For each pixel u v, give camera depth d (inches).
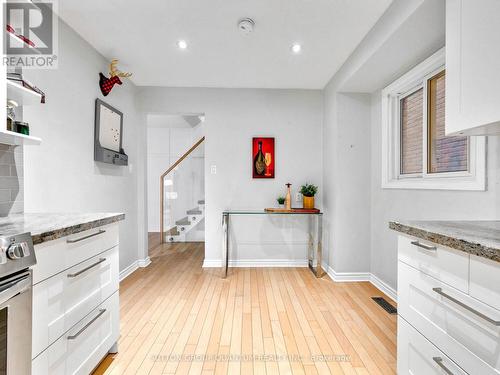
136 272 139.3
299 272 140.6
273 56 111.6
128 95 135.7
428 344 48.3
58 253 48.4
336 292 113.6
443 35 78.6
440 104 88.3
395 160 113.9
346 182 127.6
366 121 128.0
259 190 149.9
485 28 46.2
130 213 138.3
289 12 82.9
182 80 138.2
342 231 127.5
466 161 76.7
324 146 147.6
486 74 46.1
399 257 57.6
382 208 117.3
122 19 86.4
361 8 80.7
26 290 40.9
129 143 136.9
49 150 80.3
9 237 37.6
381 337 79.4
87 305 57.3
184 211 212.7
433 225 53.2
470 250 38.0
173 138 263.9
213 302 103.2
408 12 69.7
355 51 104.6
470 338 39.2
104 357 69.8
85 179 98.8
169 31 93.6
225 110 148.9
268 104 149.6
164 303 102.2
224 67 122.3
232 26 90.4
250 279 129.3
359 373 64.2
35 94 61.9
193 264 154.1
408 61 95.2
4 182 65.6
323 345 75.4
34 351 43.0
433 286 47.1
